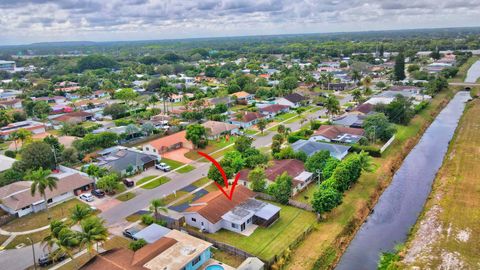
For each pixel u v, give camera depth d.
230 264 58.75
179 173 97.06
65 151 104.00
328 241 64.56
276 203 78.69
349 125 129.75
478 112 150.88
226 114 154.88
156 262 54.28
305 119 147.25
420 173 97.81
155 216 71.75
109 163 97.19
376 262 61.34
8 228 72.06
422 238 66.12
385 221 74.25
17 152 115.44
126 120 153.62
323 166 89.06
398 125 136.75
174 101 196.62
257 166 88.12
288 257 59.88
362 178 90.00
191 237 61.81
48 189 82.00
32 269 58.88
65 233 55.25
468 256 59.78
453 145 115.12
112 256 55.62
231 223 68.19
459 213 72.69
